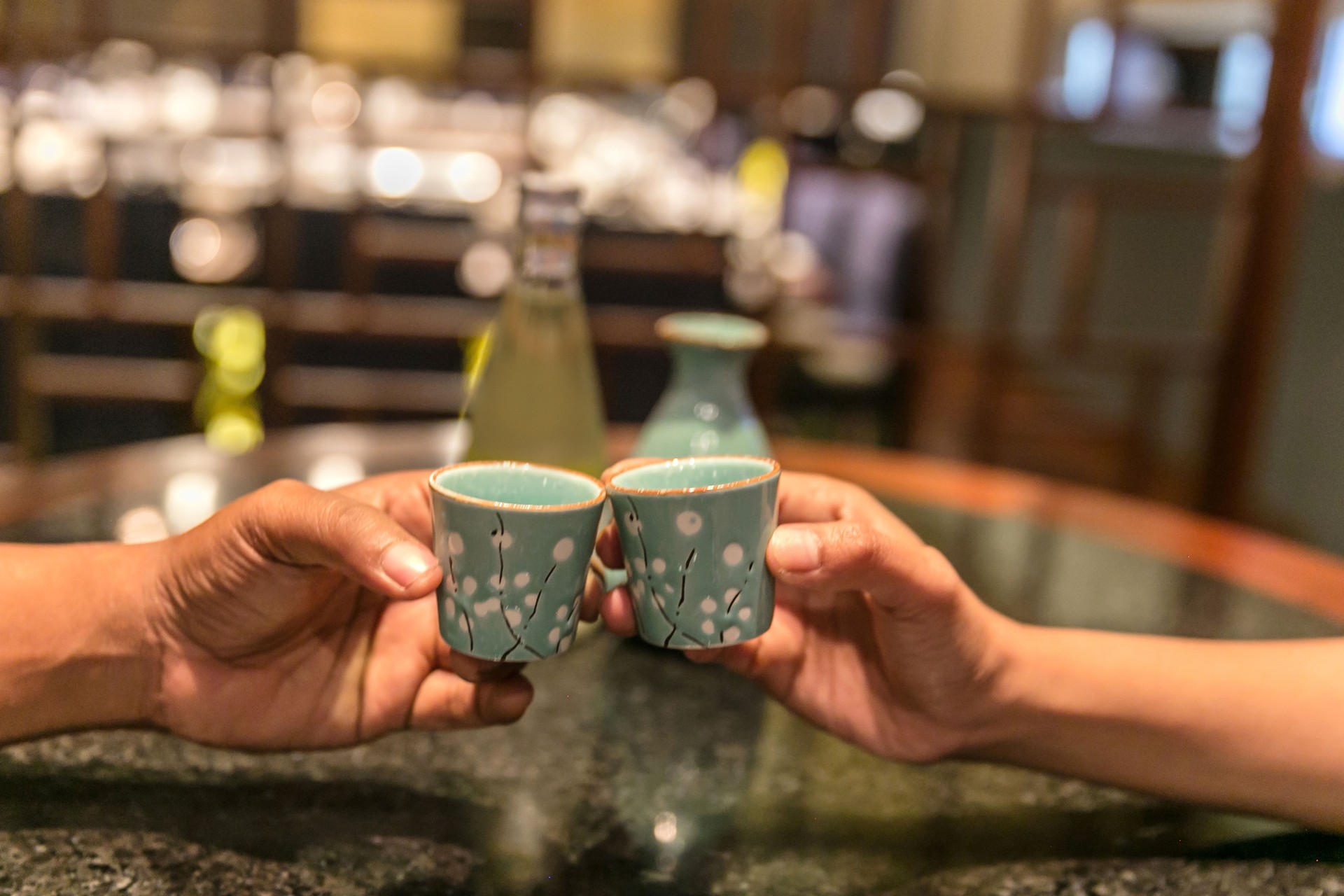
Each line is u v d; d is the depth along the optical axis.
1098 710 0.62
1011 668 0.61
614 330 2.84
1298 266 2.94
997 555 1.05
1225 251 2.83
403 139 2.71
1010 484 1.29
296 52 2.56
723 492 0.51
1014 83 3.76
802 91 2.84
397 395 2.77
